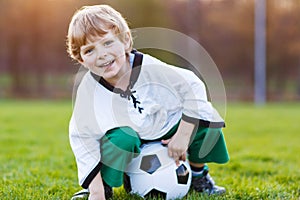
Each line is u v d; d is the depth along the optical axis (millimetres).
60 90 20766
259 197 3531
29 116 11383
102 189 3102
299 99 19750
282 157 5555
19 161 5285
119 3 20344
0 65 21094
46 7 20688
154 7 20422
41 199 3393
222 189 3553
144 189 3211
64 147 6453
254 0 20031
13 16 20953
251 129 8898
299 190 3814
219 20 20062
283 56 19969
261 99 18984
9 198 3408
